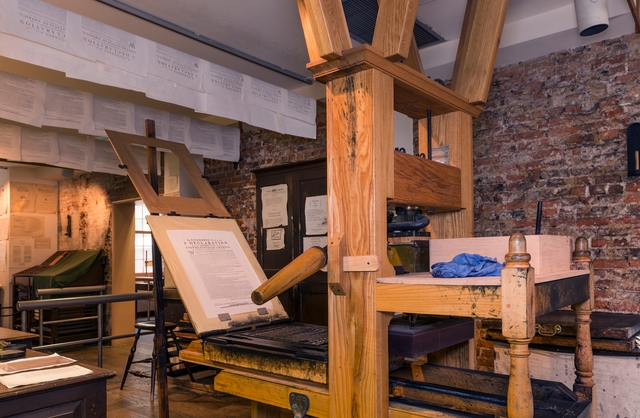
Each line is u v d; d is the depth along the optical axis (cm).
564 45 342
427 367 200
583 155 337
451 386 189
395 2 179
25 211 816
